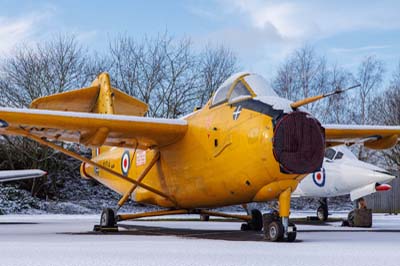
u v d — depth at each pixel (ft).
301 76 133.49
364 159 116.98
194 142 30.42
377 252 18.67
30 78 93.71
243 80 28.37
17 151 92.48
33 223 48.37
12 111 27.86
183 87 107.14
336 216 66.33
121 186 41.81
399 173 94.53
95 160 47.11
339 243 23.48
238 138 26.45
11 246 20.59
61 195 94.12
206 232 34.30
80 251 18.44
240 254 17.62
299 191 48.01
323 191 46.65
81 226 42.14
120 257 16.48
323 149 25.11
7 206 76.69
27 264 14.47
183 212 35.65
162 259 15.93
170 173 33.53
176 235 30.45
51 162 94.58
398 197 94.02
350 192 45.27
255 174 25.77
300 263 15.02
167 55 108.06
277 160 24.38
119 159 41.81
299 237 28.55
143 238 26.89
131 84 106.63
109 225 34.06
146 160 36.83
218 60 113.19
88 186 99.04
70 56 99.25
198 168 30.07
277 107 25.32
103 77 41.83
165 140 32.37
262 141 24.88
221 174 28.09
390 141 38.42
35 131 31.12
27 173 51.31
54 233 32.04
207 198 30.96
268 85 28.27
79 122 29.14
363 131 36.42
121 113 43.39
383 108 135.33
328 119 132.67
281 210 25.41
